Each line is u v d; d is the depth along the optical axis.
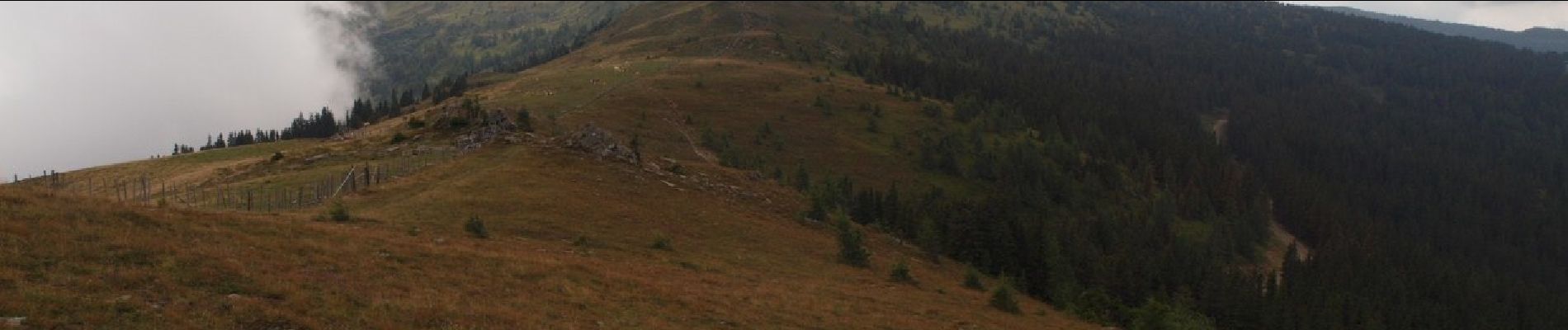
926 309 51.88
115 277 26.95
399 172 73.44
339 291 30.55
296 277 31.02
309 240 37.25
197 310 25.83
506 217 58.09
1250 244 185.00
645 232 62.16
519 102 189.62
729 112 198.75
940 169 185.75
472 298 33.66
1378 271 163.50
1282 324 111.00
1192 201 198.25
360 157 82.12
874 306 49.19
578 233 57.72
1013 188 172.62
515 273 39.56
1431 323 143.12
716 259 57.91
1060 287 78.81
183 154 120.62
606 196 69.94
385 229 48.78
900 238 95.50
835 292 52.19
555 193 66.31
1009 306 60.44
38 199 33.31
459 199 60.62
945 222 102.25
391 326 28.02
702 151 164.12
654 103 194.75
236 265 30.52
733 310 40.72
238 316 26.02
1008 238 93.38
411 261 37.97
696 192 81.25
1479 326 144.00
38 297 23.95
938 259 86.12
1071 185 187.38
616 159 83.06
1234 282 117.62
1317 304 125.75
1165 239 168.25
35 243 28.36
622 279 42.66
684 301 40.44
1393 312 140.00
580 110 177.50
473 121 90.06
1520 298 159.88
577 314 34.44
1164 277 121.75
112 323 23.62
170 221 34.81
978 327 49.28
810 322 41.47
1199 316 76.44
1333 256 169.25
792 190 106.12
